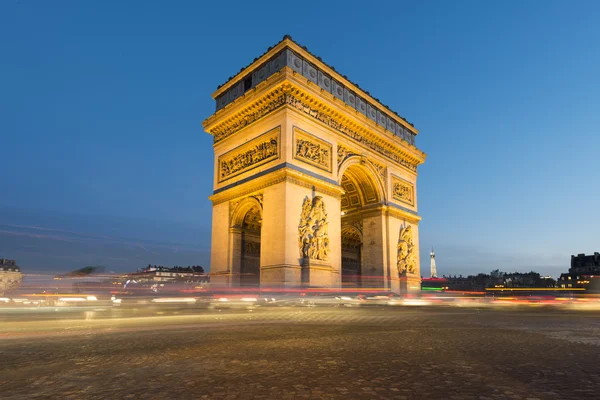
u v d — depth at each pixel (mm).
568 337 16875
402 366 10586
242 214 68625
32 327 21000
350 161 72188
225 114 71938
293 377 9352
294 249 58875
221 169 73250
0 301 64125
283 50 64562
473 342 15242
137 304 52312
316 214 61969
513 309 44188
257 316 29141
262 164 64250
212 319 26375
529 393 7836
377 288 74750
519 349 13469
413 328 20766
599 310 43094
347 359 11633
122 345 14555
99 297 82125
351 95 75312
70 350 13500
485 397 7594
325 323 23578
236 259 67625
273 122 63781
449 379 9070
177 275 189500
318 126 66500
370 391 8086
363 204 80062
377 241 76812
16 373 10016
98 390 8320
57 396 7922
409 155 86500
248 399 7586
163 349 13602
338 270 65125
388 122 83750
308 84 64250
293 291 57250
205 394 7930
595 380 8922
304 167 62750
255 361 11359
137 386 8617
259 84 65312
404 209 83375
